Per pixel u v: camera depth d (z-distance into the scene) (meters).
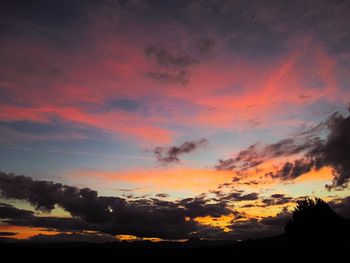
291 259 45.78
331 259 40.38
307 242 43.97
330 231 43.09
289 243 47.03
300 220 46.19
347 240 41.84
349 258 39.16
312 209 45.97
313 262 41.66
